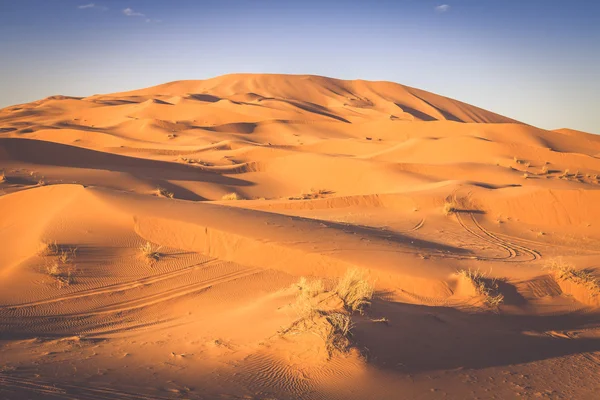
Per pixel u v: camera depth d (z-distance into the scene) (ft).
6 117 385.70
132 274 43.42
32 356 25.85
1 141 133.80
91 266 43.65
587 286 45.98
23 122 344.69
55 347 28.32
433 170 148.15
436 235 74.59
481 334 34.32
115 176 123.75
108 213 55.01
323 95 551.59
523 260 60.80
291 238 51.19
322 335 26.76
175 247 50.06
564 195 93.66
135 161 147.74
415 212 91.97
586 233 84.12
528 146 189.78
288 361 25.32
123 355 26.76
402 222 83.15
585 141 249.96
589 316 42.93
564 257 61.52
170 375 23.59
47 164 133.90
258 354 26.25
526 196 95.55
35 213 61.87
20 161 130.82
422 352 28.35
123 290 40.50
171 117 347.36
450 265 49.42
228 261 47.91
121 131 277.64
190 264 46.50
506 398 23.75
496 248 68.23
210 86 602.85
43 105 426.10
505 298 43.62
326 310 30.89
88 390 20.48
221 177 144.87
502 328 37.50
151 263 45.70
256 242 49.03
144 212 55.11
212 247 49.80
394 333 29.91
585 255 66.08
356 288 32.94
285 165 156.35
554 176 157.89
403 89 564.30
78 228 50.60
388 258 48.62
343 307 31.68
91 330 33.63
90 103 428.97
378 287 43.47
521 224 88.74
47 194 65.51
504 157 182.60
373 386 23.41
